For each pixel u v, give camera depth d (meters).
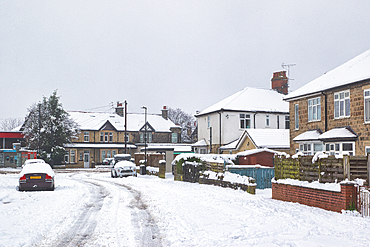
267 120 45.28
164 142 71.25
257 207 12.23
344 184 10.91
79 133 61.31
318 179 12.43
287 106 46.72
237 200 13.96
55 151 55.94
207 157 25.36
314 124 26.41
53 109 56.78
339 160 11.48
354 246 7.38
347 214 10.69
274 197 15.00
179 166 26.70
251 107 44.62
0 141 59.06
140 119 73.44
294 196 13.61
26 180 18.84
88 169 52.25
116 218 10.98
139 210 12.55
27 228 9.32
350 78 22.91
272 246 7.43
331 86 24.00
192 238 8.17
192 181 24.30
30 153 54.16
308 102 27.25
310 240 7.88
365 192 10.52
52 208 12.85
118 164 32.94
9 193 17.52
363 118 21.47
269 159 25.00
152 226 9.77
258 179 19.88
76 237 8.57
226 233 8.58
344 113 23.20
